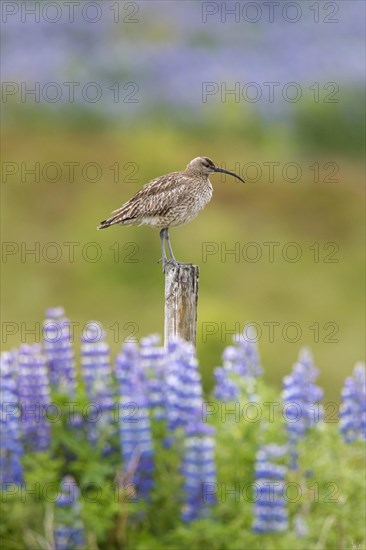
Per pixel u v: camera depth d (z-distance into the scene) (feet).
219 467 33.27
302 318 121.80
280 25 292.40
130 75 251.60
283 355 104.06
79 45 279.49
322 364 104.06
